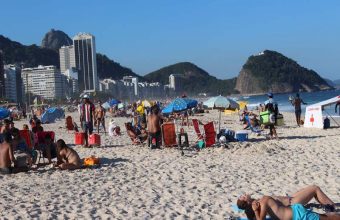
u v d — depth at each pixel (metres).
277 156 13.73
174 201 8.66
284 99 121.00
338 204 7.56
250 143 16.64
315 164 12.12
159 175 11.41
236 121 34.56
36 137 13.82
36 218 7.73
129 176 11.41
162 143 16.44
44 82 184.00
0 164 12.14
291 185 9.68
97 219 7.61
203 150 15.59
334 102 22.89
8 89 158.75
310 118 23.44
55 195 9.48
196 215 7.61
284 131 21.84
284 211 6.26
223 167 12.23
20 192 9.88
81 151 16.58
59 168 12.48
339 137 18.00
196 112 48.72
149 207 8.28
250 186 9.76
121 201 8.80
